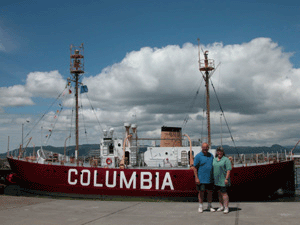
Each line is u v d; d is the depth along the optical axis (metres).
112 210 10.44
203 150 10.23
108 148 24.70
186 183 19.50
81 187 21.25
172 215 9.47
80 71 31.27
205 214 9.57
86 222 8.62
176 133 27.00
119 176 20.61
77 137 30.00
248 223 8.09
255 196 21.25
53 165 22.11
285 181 24.22
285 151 25.58
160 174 19.98
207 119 29.67
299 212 9.31
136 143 25.55
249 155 23.00
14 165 23.62
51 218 9.20
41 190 22.50
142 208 10.79
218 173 9.87
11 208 10.88
